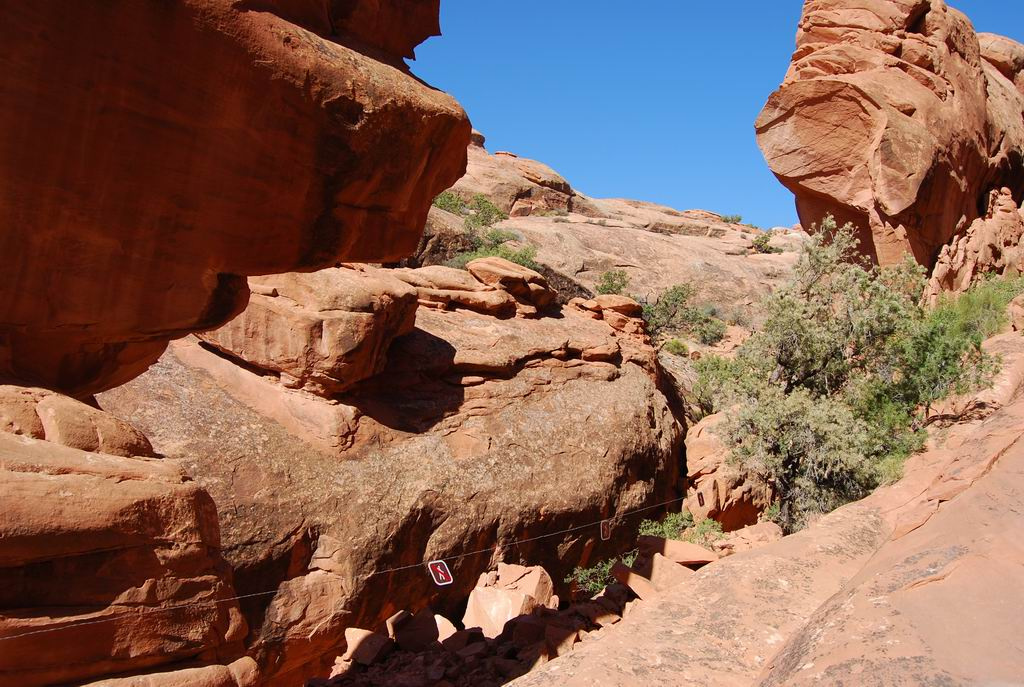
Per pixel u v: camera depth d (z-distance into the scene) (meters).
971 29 27.48
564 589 16.62
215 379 14.34
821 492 15.08
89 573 4.47
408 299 16.23
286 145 5.88
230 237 5.94
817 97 23.81
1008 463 4.73
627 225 54.72
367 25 6.97
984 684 2.79
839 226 25.03
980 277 24.44
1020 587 3.41
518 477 16.27
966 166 24.86
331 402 14.52
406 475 14.51
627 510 18.66
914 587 3.68
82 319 5.58
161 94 5.28
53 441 4.88
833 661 3.29
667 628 5.05
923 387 16.20
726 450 20.80
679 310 39.16
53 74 4.89
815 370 18.08
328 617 12.41
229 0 5.34
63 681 4.27
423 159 6.90
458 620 14.58
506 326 20.44
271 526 12.38
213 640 4.99
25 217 5.08
